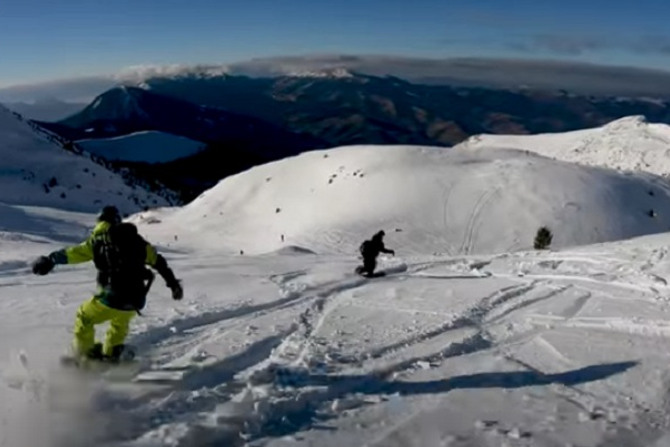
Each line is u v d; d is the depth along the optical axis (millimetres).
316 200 98250
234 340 8008
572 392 6293
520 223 83312
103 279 6285
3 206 85750
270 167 118062
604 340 8375
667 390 6371
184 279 13875
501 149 120188
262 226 95062
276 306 10789
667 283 12875
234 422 5258
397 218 86625
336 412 5645
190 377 6438
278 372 6605
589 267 15633
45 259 6199
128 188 190000
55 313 9688
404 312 10305
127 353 6453
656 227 88438
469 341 8188
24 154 192625
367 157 110188
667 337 8539
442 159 107625
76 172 188250
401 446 4949
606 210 87750
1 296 11414
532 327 9195
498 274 15422
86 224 87125
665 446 5066
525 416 5625
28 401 5527
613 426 5422
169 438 4898
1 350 7281
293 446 4918
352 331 8828
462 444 5000
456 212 86750
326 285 13406
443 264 18266
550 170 99000
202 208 108062
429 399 6027
